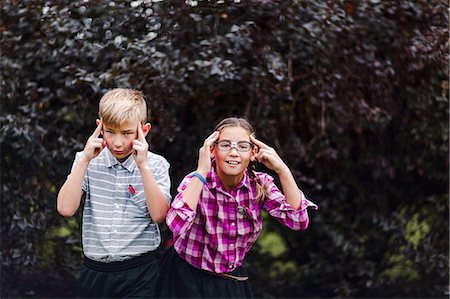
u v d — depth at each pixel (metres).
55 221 3.49
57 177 3.44
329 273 4.09
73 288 3.70
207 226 2.56
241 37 3.18
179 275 2.65
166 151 3.87
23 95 3.36
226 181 2.54
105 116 2.37
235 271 2.67
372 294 4.05
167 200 2.49
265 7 3.20
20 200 3.43
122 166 2.53
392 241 4.01
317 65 3.48
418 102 3.63
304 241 4.15
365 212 4.06
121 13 3.12
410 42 3.44
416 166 3.92
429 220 3.97
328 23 3.17
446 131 3.69
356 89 3.59
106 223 2.50
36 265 3.53
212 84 3.37
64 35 3.15
